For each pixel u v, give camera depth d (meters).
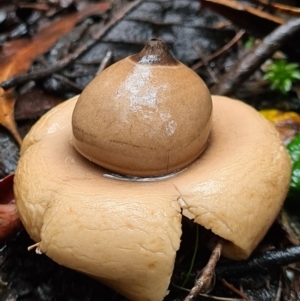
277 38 0.09
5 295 0.07
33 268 0.07
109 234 0.05
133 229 0.05
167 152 0.06
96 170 0.06
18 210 0.06
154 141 0.06
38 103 0.10
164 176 0.06
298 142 0.08
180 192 0.06
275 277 0.07
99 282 0.07
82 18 0.12
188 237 0.07
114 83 0.06
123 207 0.06
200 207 0.06
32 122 0.10
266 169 0.06
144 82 0.06
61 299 0.07
